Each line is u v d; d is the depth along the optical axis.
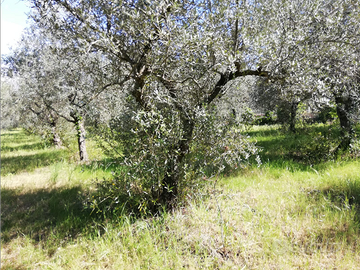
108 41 2.73
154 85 3.54
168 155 3.34
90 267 2.87
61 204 5.01
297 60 3.48
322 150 5.95
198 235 3.02
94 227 3.77
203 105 3.43
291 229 2.99
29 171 8.44
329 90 3.99
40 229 4.11
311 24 3.80
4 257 3.46
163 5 2.79
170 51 3.04
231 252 2.74
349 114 5.68
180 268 2.57
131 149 3.71
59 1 2.99
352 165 4.93
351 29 3.88
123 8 2.96
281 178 4.80
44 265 3.11
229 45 3.57
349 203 3.56
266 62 3.60
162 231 3.11
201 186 3.96
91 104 5.25
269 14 3.75
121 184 3.68
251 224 3.12
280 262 2.50
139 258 2.85
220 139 3.46
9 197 5.78
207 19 3.20
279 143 8.50
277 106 9.59
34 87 8.99
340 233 2.84
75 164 8.46
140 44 3.49
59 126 11.12
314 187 4.18
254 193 4.18
